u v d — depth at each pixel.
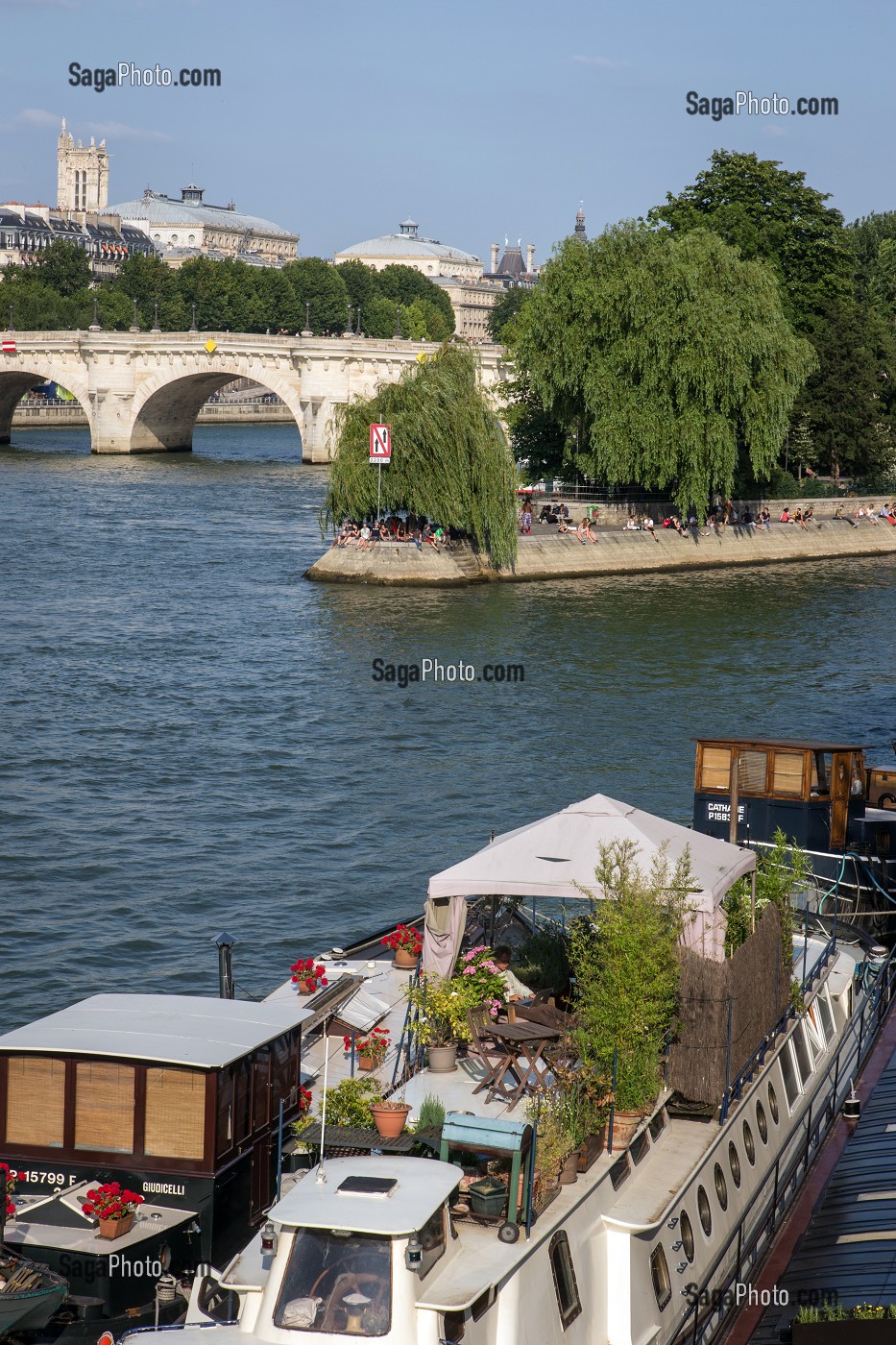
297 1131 15.81
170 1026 15.83
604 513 93.31
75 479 132.62
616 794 42.91
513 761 46.34
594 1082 15.62
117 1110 15.03
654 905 16.45
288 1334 12.04
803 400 105.19
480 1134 13.55
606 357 86.19
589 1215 14.48
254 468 148.75
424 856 37.44
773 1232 18.06
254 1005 16.72
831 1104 20.72
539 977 18.41
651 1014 15.95
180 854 37.19
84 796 42.12
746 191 103.50
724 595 80.38
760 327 86.44
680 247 87.25
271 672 58.81
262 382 156.88
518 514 87.31
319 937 32.06
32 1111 15.19
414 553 80.81
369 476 80.31
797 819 30.42
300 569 85.88
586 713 52.62
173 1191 14.95
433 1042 17.30
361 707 53.31
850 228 167.50
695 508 93.50
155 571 83.75
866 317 111.19
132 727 50.09
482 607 74.31
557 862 17.73
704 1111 17.00
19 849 37.19
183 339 158.62
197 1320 13.93
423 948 19.19
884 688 57.69
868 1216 17.83
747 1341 15.60
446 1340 12.13
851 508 103.56
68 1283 14.33
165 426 169.25
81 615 70.00
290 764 45.88
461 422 80.56
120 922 32.56
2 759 45.69
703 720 51.97
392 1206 12.35
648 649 64.12
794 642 66.69
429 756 46.94
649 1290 14.91
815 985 22.22
